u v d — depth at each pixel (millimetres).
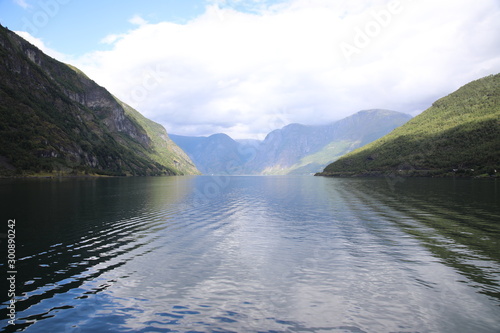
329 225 36219
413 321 13922
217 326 13562
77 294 16797
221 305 15570
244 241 28531
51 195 70250
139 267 21141
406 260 22422
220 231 33094
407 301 15883
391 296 16484
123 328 13406
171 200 65062
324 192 88562
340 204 57312
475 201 58500
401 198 66000
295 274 19844
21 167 181750
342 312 14812
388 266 21156
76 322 13875
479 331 13062
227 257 23516
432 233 31094
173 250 25422
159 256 23703
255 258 23250
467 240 28031
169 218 41125
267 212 47562
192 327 13500
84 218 40094
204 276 19531
